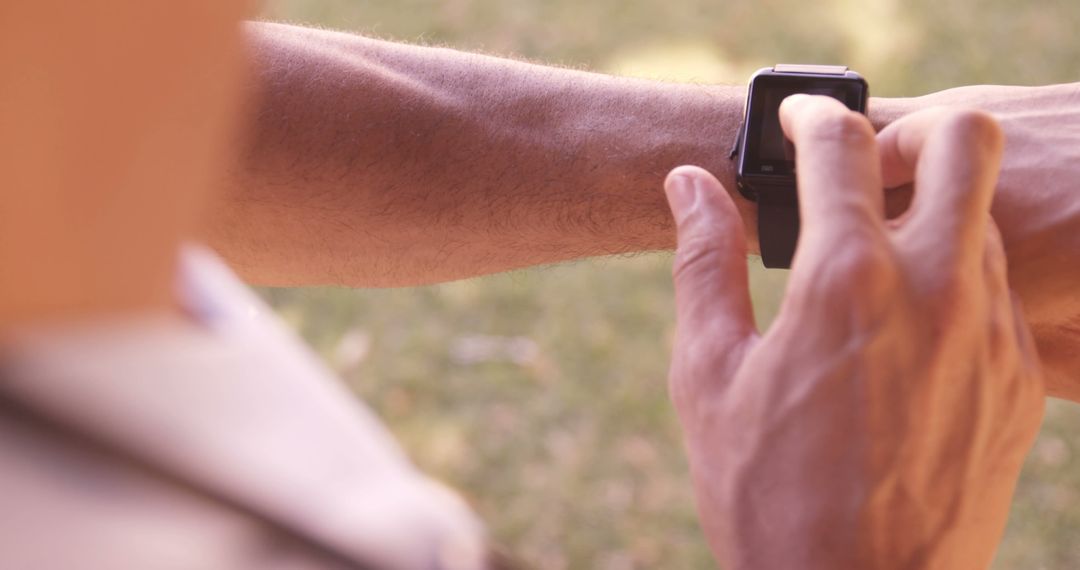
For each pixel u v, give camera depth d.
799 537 0.53
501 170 0.74
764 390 0.53
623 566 1.26
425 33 1.93
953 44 1.84
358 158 0.72
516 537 1.28
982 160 0.53
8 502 0.29
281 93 0.72
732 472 0.54
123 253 0.26
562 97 0.75
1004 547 1.25
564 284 1.52
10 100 0.24
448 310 1.50
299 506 0.35
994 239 0.55
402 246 0.74
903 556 0.53
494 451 1.35
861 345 0.52
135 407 0.31
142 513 0.31
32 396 0.28
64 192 0.25
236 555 0.33
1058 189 0.70
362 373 1.44
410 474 0.42
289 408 0.38
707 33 1.89
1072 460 1.31
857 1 1.91
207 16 0.24
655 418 1.38
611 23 1.93
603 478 1.32
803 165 0.54
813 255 0.53
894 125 0.59
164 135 0.25
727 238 0.57
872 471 0.53
